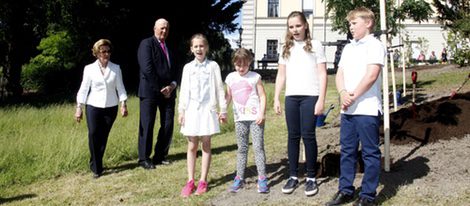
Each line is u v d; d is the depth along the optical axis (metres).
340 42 5.78
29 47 24.09
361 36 4.33
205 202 4.66
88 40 21.83
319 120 8.42
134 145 7.34
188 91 5.02
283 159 6.20
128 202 4.88
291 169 4.80
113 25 21.28
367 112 4.18
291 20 4.68
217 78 5.07
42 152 6.67
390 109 9.46
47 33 23.16
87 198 5.11
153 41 6.37
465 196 4.26
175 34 23.75
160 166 6.38
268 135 8.24
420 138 6.04
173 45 23.58
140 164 6.36
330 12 11.30
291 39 4.74
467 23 11.21
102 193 5.25
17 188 5.64
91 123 5.96
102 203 4.90
